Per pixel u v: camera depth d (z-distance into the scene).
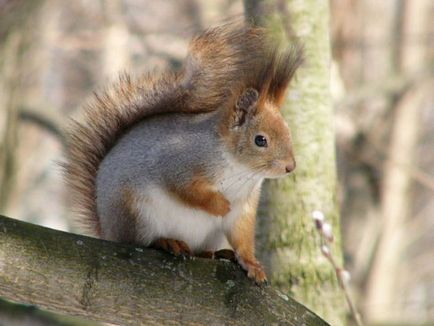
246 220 10.55
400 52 26.62
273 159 10.36
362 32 26.14
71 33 25.47
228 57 10.87
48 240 8.88
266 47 10.77
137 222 10.30
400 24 26.47
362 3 26.02
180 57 22.98
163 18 25.64
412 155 25.91
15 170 19.73
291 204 11.48
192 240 10.60
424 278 27.81
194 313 9.27
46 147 25.30
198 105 11.00
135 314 9.12
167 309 9.20
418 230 28.19
